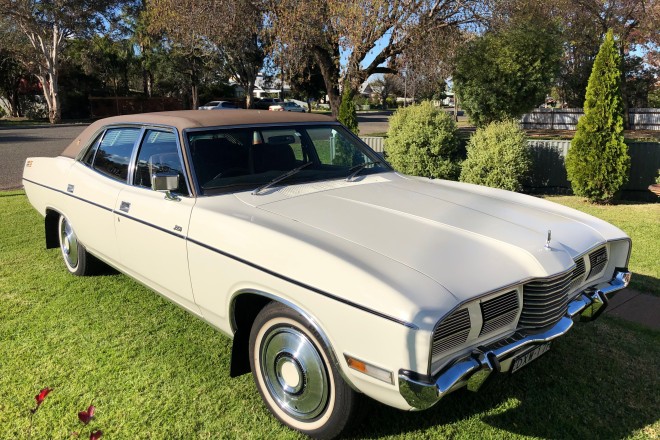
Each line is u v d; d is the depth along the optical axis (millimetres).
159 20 17641
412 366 2154
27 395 3104
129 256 3814
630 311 4277
